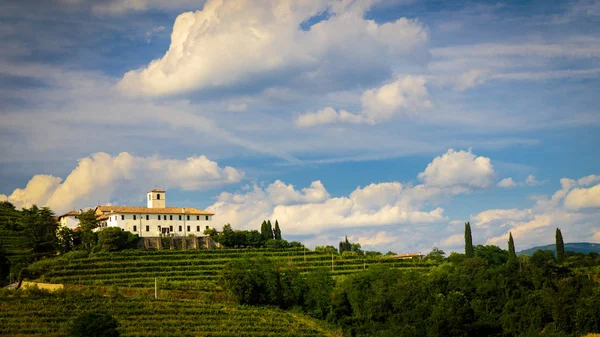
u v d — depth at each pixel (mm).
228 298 156125
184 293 157625
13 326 120188
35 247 194000
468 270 170250
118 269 177875
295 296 162250
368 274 168000
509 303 147375
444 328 128250
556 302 135875
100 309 135000
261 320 141500
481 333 130250
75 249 197625
